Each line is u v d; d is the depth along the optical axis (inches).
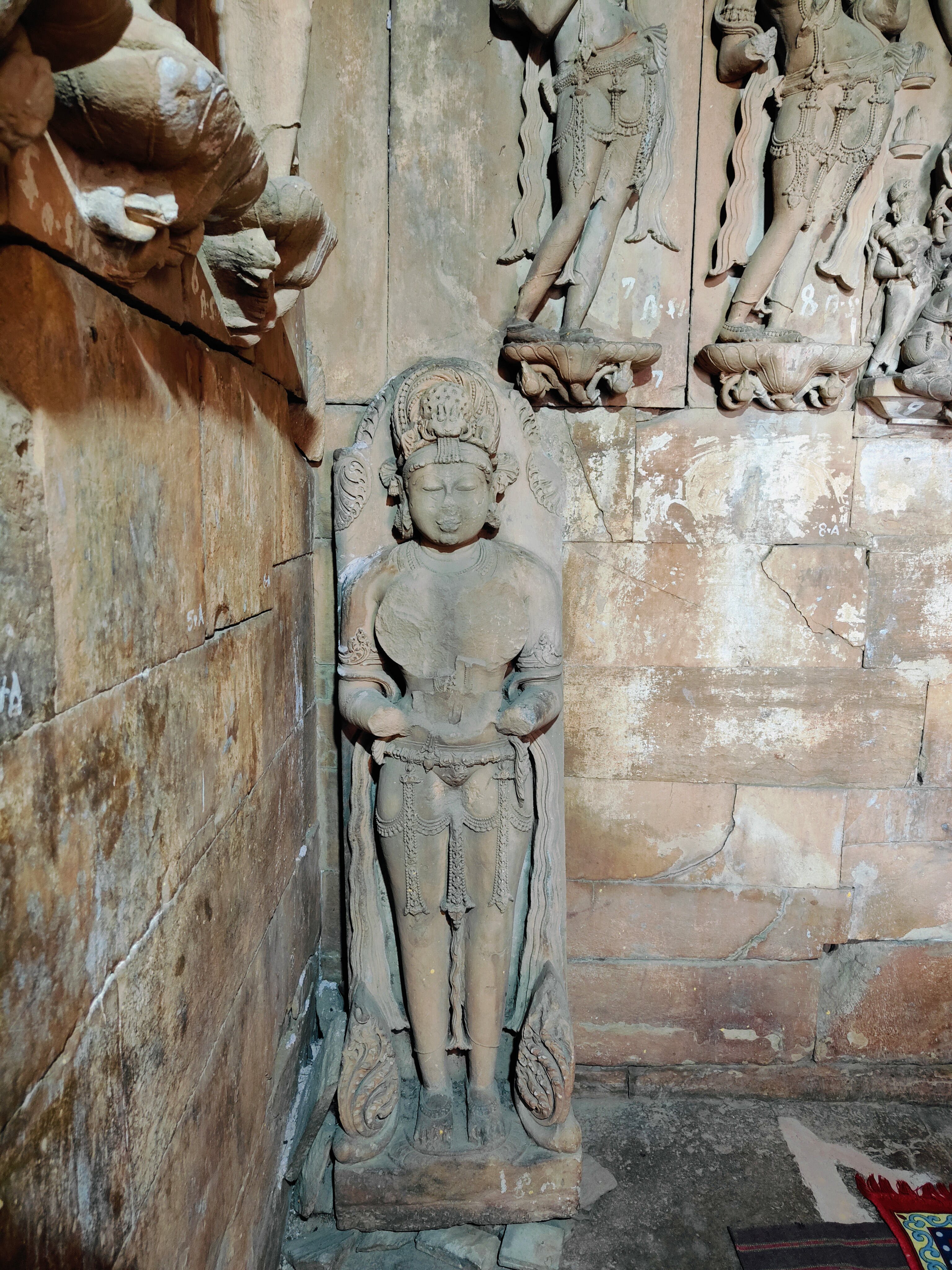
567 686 98.8
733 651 98.0
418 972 86.7
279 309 61.9
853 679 98.0
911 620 97.0
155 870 49.2
